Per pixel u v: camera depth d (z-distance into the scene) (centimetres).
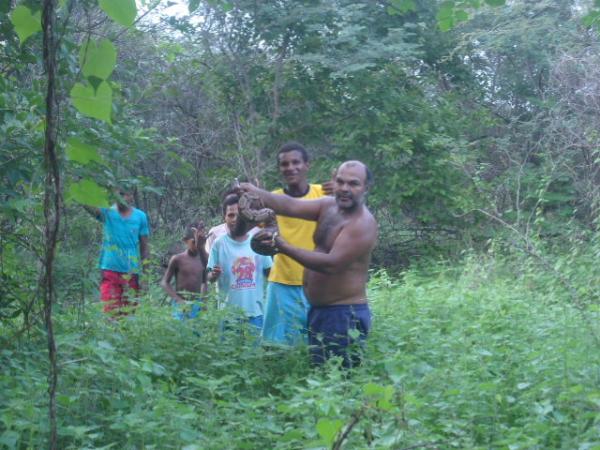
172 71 1411
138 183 590
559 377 511
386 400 382
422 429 420
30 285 560
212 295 712
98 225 852
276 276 674
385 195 1497
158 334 639
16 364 503
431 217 1534
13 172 500
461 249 1490
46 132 308
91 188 340
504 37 1675
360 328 616
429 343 642
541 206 1428
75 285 604
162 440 425
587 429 466
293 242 670
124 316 664
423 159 1509
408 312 826
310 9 1430
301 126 1507
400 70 1520
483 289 998
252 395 553
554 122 1494
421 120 1541
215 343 637
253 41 1477
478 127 1741
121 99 610
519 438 437
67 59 477
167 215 1622
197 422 459
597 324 672
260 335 659
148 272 791
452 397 480
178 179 1599
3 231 561
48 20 295
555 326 687
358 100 1475
